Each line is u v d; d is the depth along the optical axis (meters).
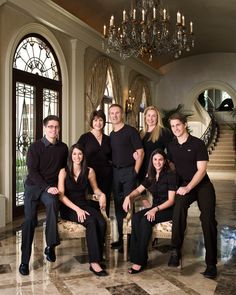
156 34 6.87
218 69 14.37
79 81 8.27
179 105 14.13
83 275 3.67
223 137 18.38
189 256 4.30
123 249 4.29
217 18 10.37
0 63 5.95
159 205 3.96
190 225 5.83
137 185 4.54
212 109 22.73
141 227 3.77
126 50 7.18
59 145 3.97
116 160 4.51
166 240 4.94
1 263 4.01
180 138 3.82
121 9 9.06
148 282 3.50
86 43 8.53
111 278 3.59
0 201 5.74
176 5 9.27
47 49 7.38
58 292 3.26
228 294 3.23
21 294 3.21
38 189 3.77
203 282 3.51
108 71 10.16
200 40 12.67
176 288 3.36
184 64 14.68
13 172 6.45
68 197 4.01
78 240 4.96
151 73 13.63
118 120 4.49
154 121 4.54
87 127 8.83
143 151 4.45
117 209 4.57
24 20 6.49
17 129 6.58
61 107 7.80
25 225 3.75
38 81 7.08
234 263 4.06
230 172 15.14
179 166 3.81
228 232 5.40
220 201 8.20
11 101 6.16
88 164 4.48
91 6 8.55
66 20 7.41
